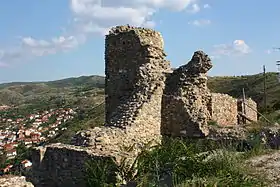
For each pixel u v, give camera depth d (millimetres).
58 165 14680
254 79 78312
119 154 13641
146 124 17766
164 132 19750
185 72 20281
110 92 20812
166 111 19781
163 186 11336
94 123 48500
